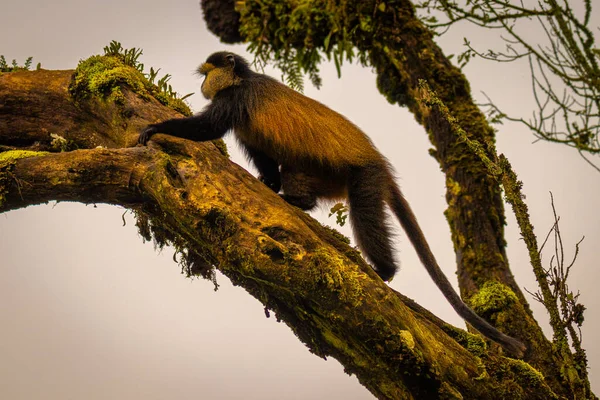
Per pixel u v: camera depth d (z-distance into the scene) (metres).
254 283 10.13
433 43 14.14
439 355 9.79
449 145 14.05
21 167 10.10
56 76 12.09
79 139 12.05
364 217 12.24
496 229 13.70
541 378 10.37
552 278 11.26
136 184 10.03
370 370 9.84
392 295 9.66
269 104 12.61
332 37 7.80
